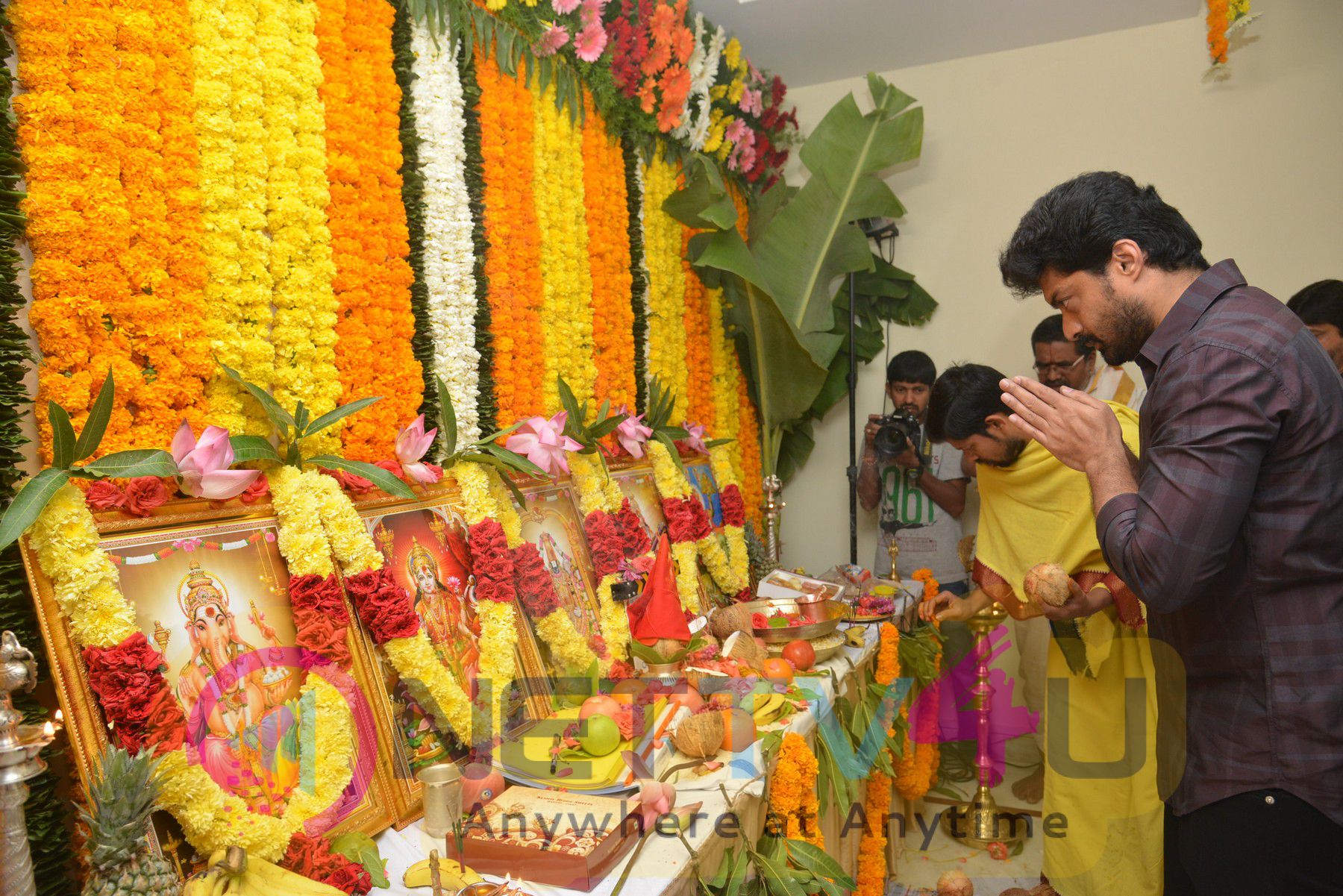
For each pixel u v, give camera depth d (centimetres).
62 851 108
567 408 231
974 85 392
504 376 213
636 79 277
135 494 119
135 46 127
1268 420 122
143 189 127
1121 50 370
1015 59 386
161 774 104
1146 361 142
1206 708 140
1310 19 345
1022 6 344
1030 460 234
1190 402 126
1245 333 126
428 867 118
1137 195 143
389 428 173
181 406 135
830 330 381
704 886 129
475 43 210
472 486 184
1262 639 132
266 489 139
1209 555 121
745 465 384
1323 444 124
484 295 208
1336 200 344
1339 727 128
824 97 420
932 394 243
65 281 116
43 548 106
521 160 224
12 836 83
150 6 130
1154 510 125
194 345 133
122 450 119
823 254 353
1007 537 247
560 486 228
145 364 130
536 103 235
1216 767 138
